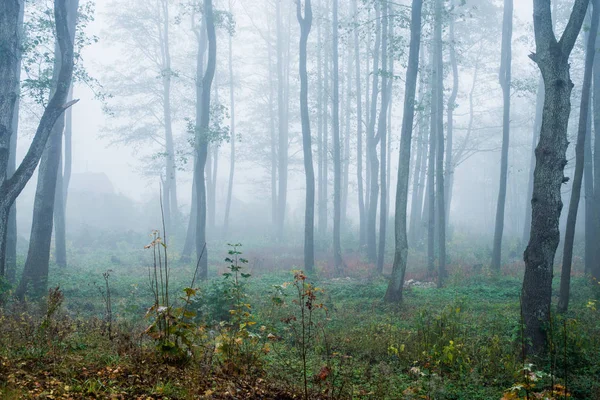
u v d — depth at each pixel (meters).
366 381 7.11
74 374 4.81
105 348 5.97
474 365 8.17
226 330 6.75
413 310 13.38
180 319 5.80
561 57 9.80
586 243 20.73
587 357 8.65
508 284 19.03
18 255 22.12
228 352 6.16
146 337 7.05
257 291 16.33
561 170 9.77
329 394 6.06
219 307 9.95
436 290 17.97
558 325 9.59
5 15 11.27
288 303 13.44
